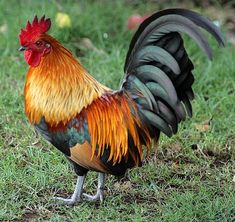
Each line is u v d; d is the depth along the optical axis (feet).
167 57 42.68
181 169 53.06
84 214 46.37
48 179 50.72
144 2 82.64
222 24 78.84
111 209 47.11
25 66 67.67
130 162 45.70
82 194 48.32
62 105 44.27
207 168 53.16
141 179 51.39
